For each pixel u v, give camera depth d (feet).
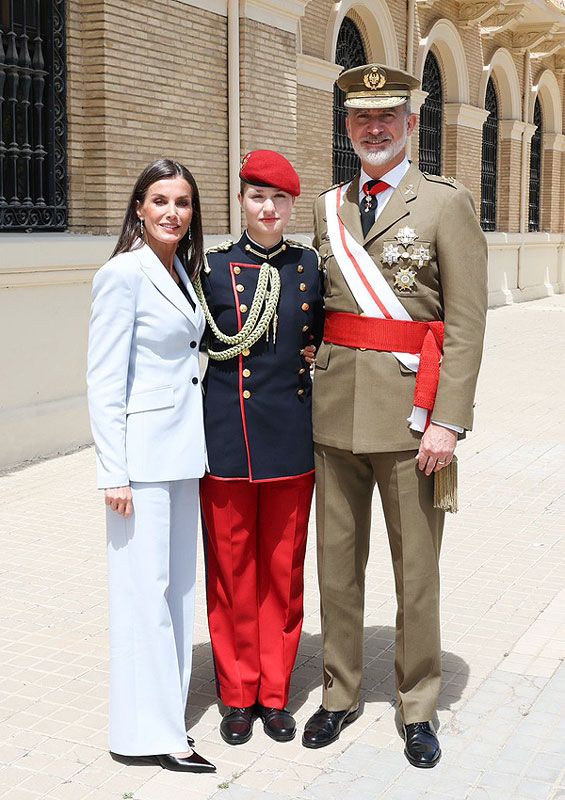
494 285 61.98
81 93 24.39
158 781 9.92
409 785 9.82
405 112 10.11
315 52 38.17
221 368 10.57
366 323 10.18
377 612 14.55
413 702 10.59
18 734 10.90
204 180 28.86
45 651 13.10
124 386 9.84
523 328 50.29
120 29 24.52
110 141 24.53
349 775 10.03
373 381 10.18
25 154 23.15
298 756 10.43
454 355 9.95
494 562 16.58
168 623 10.15
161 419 9.98
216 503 10.66
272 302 10.38
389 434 10.19
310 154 38.17
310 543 17.57
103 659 12.87
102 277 9.76
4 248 21.56
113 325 9.75
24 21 22.81
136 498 9.93
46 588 15.39
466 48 53.78
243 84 30.14
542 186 71.41
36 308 23.12
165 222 9.85
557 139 70.49
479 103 56.39
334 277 10.39
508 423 27.86
